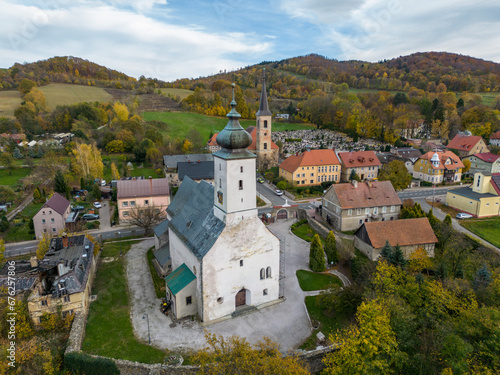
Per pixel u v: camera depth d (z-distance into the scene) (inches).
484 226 3085.6
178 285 1793.8
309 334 1688.0
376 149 6279.5
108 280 2174.0
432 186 4478.3
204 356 1194.6
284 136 7327.8
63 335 1628.9
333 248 2413.9
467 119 6845.5
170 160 4675.2
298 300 1979.6
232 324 1754.4
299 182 4436.5
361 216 3063.5
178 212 2293.3
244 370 1124.5
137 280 2183.8
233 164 1652.3
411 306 1616.6
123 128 5959.6
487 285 1811.0
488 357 1299.2
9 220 3085.6
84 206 3543.3
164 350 1568.7
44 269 1921.8
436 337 1374.3
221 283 1753.2
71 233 2800.2
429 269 2253.9
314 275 2265.0
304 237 2891.2
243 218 1747.0
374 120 7017.7
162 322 1769.2
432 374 1295.5
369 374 1232.2
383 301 1497.3
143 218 2864.2
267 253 1878.7
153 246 2691.9
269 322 1776.6
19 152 4803.2
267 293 1932.8
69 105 6633.9
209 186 2102.6
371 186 3157.0
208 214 1919.3
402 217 3051.2
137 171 4958.2
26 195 3686.0
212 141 6131.9
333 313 1846.7
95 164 4291.3
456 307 1571.1
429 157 4611.2
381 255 2262.6
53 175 4005.9
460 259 2222.0
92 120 6402.6
